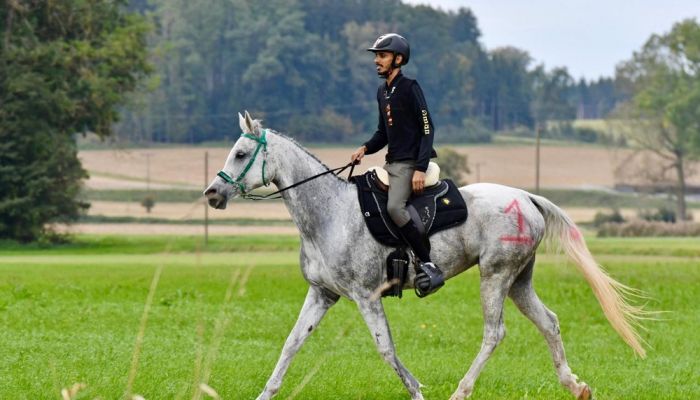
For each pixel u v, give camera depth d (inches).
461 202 417.1
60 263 1423.5
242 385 440.8
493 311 418.3
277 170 410.3
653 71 4392.2
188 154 5556.1
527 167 5713.6
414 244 406.0
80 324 631.2
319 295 415.8
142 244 2388.0
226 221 3506.4
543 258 1349.7
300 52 6087.6
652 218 4010.8
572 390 421.4
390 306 769.6
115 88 2657.5
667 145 4286.4
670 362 540.1
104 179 4719.5
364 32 6481.3
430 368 504.1
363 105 6245.1
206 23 6053.2
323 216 408.2
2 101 2413.9
